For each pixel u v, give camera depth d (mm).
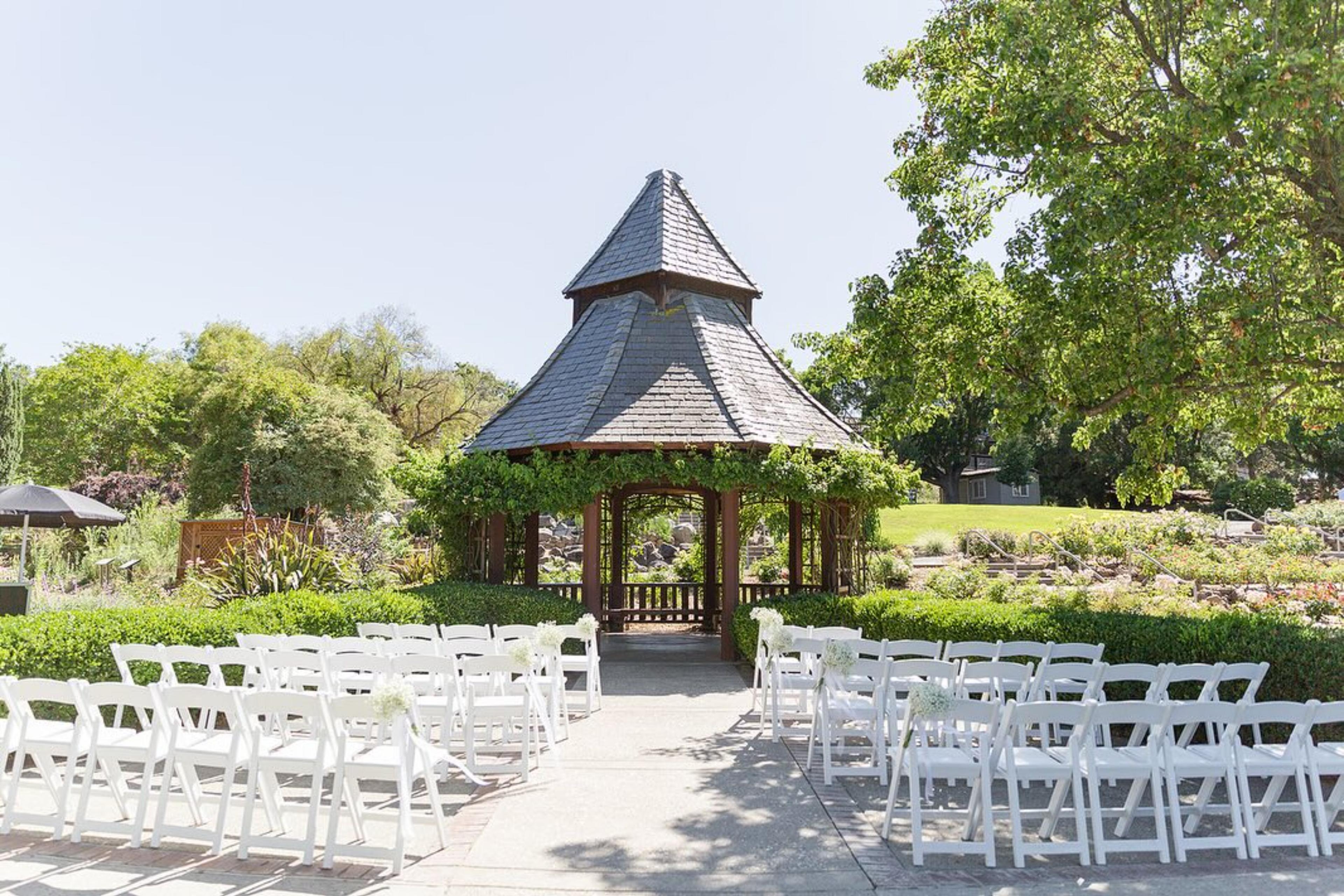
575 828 5703
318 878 4824
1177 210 8742
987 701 7043
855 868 5031
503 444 15023
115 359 41031
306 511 25938
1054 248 9656
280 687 7977
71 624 8094
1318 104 7391
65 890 4621
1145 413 10773
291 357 40219
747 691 11156
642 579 22344
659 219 16828
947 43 12242
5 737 5645
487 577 14680
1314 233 9352
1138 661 8930
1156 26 10250
